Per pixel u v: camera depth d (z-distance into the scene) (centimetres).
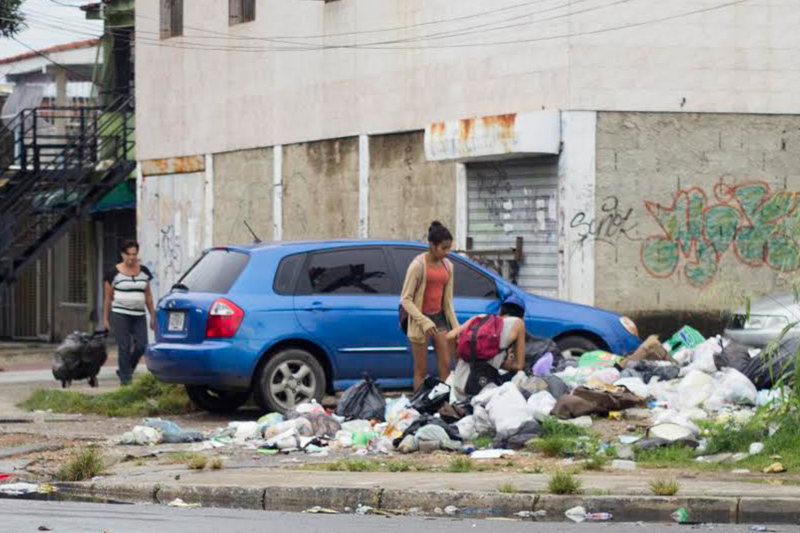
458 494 1030
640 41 2259
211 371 1595
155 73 3400
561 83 2255
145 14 3428
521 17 2320
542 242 2305
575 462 1199
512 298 1509
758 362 1475
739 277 2288
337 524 948
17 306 4003
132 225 3628
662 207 2270
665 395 1470
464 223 2436
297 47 2873
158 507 1055
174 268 3347
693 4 2267
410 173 2570
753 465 1144
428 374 1669
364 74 2683
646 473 1122
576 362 1630
